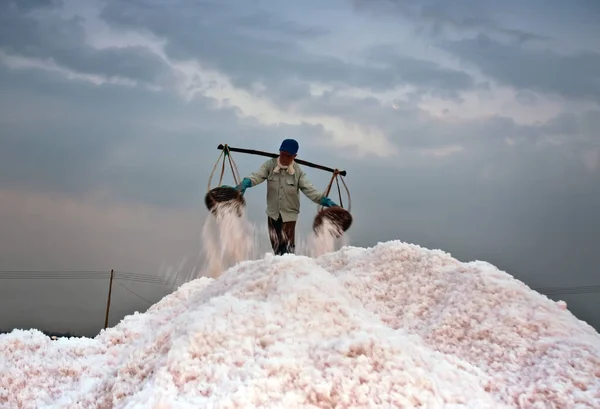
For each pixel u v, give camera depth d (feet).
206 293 12.68
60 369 11.46
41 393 10.16
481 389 8.24
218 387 7.36
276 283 10.75
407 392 7.28
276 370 7.63
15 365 11.48
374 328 9.12
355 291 12.76
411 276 13.17
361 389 7.26
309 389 7.24
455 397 7.56
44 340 13.37
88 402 8.48
